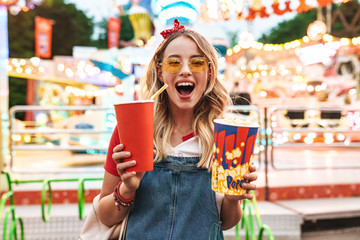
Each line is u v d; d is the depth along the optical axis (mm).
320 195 4180
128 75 7809
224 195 1211
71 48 14047
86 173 4945
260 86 10352
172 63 1219
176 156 1229
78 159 6789
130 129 1010
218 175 1068
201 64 1219
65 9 13703
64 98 8789
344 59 9898
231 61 10398
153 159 1140
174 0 5473
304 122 8570
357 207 3750
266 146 4141
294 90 9977
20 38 12586
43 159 6812
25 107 4367
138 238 1147
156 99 1340
